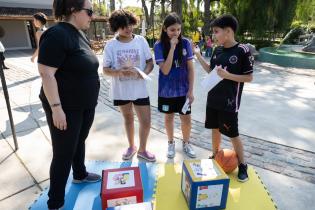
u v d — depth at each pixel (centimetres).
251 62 225
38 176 267
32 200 233
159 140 346
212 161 227
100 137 357
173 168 273
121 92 270
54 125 184
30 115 439
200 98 534
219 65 238
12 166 285
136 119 416
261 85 654
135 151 311
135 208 176
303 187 248
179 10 1625
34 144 334
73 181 250
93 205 223
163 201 225
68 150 196
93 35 2088
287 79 729
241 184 246
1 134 365
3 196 238
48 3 1980
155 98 554
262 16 1499
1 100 527
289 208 221
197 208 208
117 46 256
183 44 266
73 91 184
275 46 1500
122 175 218
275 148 324
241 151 253
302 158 300
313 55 1087
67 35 173
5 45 1795
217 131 271
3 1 1788
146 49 270
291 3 1499
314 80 716
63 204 214
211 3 2295
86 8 183
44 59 165
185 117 292
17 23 1817
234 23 222
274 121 412
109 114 447
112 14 251
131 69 252
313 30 2012
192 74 278
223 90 238
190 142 340
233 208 216
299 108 477
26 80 706
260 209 216
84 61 183
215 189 204
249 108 476
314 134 364
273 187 248
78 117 194
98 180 253
